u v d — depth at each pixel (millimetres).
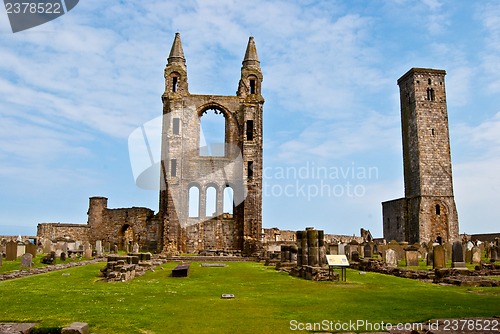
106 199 66688
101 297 16688
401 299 16109
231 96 56219
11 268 26953
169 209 51281
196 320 12492
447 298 16266
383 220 79312
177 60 56844
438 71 69250
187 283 22047
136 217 63312
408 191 69750
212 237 53281
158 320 12484
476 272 24047
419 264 33156
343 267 23469
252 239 51375
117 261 25500
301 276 25156
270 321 12344
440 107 68438
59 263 32781
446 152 67312
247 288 19891
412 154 68750
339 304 15070
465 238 71375
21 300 15805
